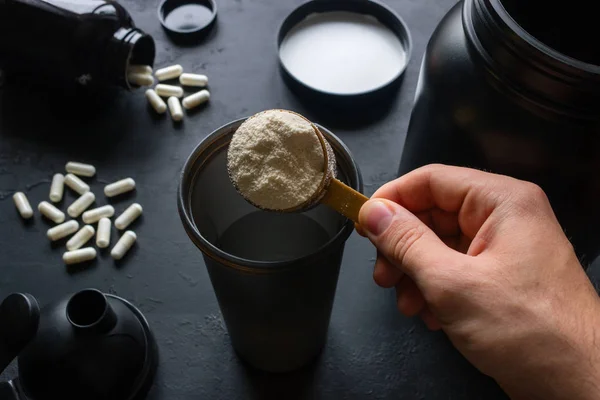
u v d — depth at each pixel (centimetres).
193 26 60
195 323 46
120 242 48
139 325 42
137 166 52
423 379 44
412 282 41
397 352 45
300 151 31
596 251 42
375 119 54
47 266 48
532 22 40
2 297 46
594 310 32
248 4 61
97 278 47
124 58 51
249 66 57
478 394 43
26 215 49
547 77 32
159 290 47
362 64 56
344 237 32
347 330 45
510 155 35
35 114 55
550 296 32
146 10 61
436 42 38
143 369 42
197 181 35
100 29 50
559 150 34
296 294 33
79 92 55
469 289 32
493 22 33
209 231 37
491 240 34
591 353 31
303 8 58
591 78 31
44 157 52
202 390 43
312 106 54
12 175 52
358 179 33
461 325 33
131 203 50
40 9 49
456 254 33
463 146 37
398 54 57
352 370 44
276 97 55
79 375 39
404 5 61
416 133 41
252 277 31
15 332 35
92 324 38
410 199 39
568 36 41
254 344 40
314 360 45
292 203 31
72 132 54
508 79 34
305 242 40
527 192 34
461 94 36
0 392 40
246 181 31
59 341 38
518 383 33
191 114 55
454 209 38
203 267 48
